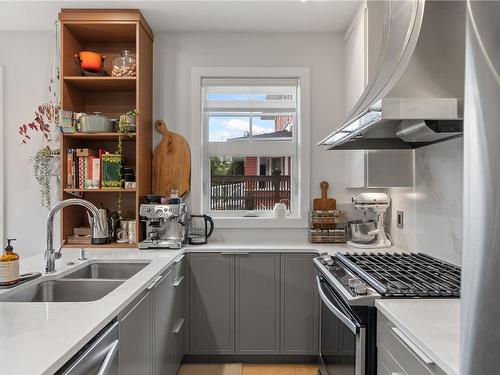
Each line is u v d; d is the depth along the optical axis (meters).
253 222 2.87
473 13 0.62
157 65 2.88
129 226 2.60
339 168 2.90
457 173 1.75
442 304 1.24
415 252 2.20
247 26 2.77
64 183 2.54
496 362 0.56
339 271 1.76
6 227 2.86
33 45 2.86
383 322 1.25
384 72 1.50
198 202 2.87
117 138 2.72
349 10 2.51
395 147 2.09
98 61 2.66
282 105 2.97
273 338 2.49
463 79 1.27
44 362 0.79
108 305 1.20
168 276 2.01
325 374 1.93
